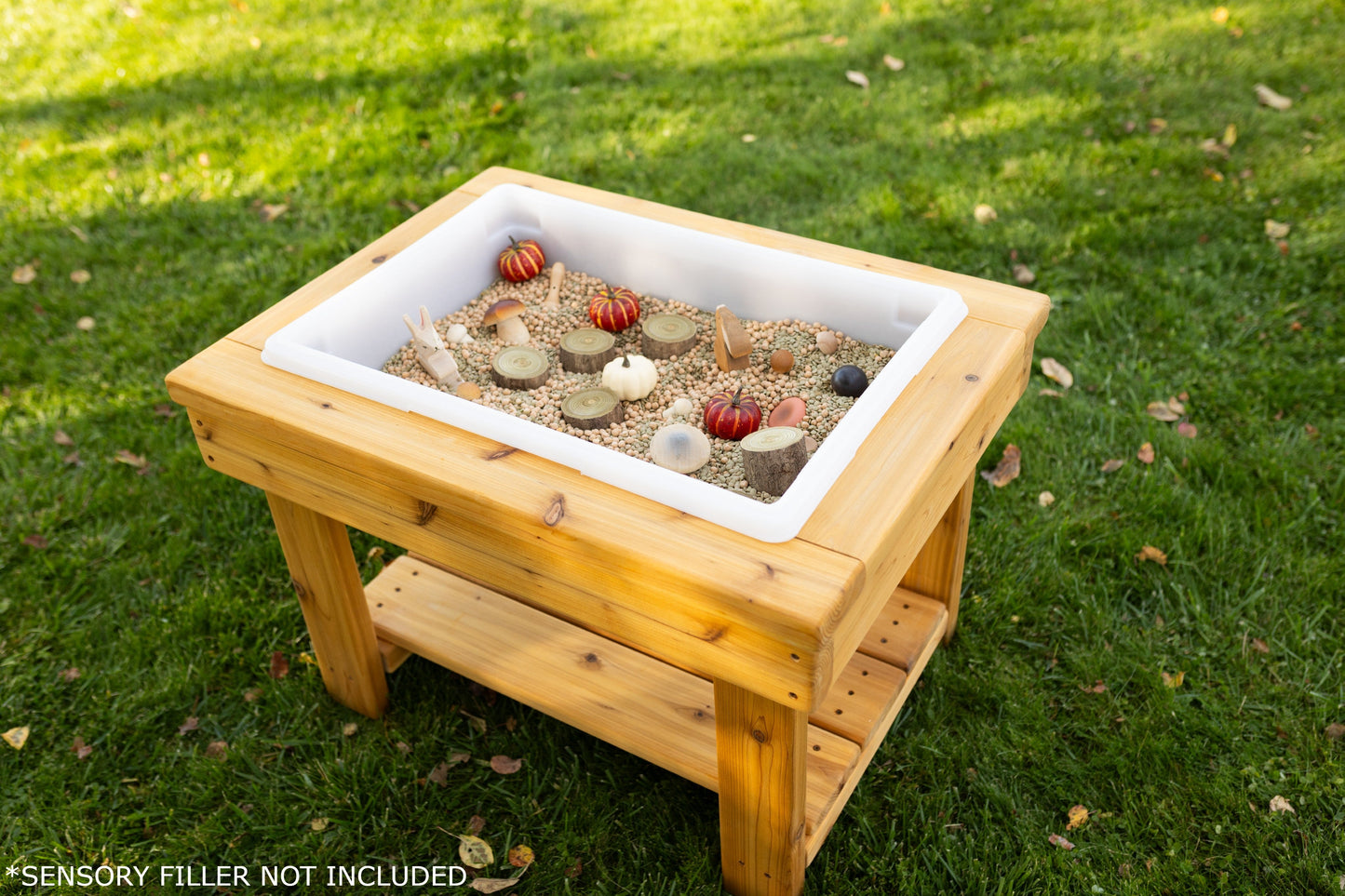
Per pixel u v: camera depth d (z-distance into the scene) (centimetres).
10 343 293
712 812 180
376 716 197
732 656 124
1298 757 184
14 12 477
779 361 174
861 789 184
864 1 454
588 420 166
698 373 181
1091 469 244
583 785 185
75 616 221
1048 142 357
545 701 175
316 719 198
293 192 354
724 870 166
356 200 343
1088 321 285
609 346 183
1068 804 180
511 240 204
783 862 154
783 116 381
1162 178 337
